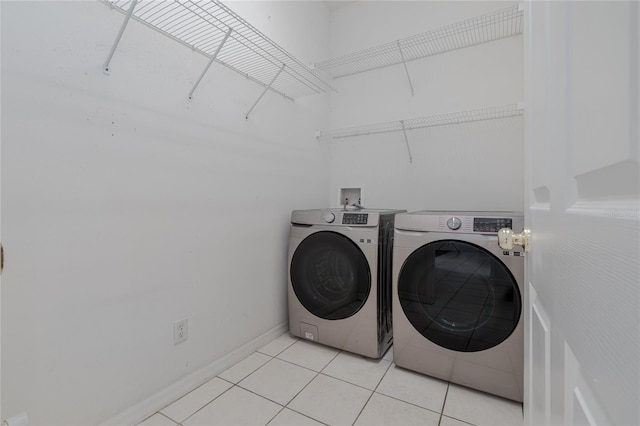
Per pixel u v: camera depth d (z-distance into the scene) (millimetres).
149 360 1372
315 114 2561
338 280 1942
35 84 1016
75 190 1119
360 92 2607
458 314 1537
